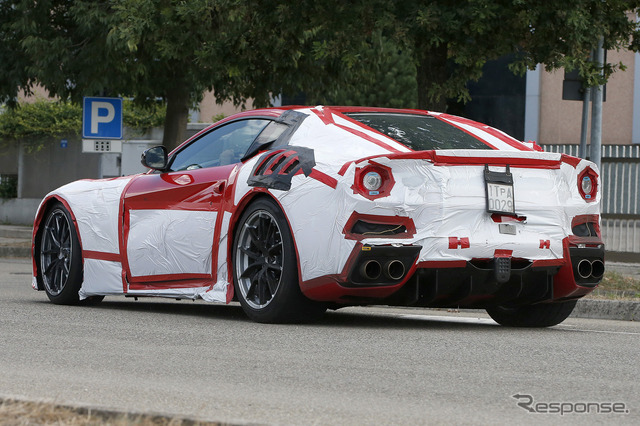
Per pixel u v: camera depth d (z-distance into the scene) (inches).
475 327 420.8
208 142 450.3
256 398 234.7
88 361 291.1
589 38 735.7
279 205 388.8
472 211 374.0
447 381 263.4
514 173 384.2
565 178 397.7
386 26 710.5
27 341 334.3
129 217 467.8
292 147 400.8
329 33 753.6
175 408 221.6
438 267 370.0
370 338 354.3
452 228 370.9
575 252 394.6
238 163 421.1
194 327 382.3
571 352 328.8
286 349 320.8
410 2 721.0
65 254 502.0
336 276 367.9
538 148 430.6
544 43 740.0
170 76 1200.8
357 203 362.9
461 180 374.0
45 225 514.3
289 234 384.8
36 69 1149.1
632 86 1818.4
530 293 399.2
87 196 494.3
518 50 754.8
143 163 454.3
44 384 251.0
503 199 378.6
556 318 428.1
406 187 367.9
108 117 1025.5
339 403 229.9
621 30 779.4
